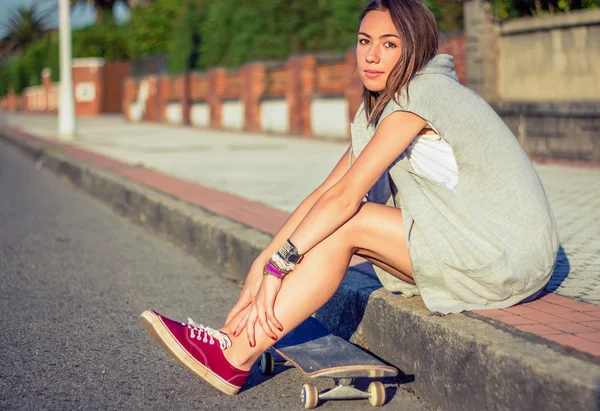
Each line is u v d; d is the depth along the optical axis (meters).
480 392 2.17
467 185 2.39
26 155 14.34
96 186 8.30
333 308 3.17
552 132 8.79
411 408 2.45
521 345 2.10
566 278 3.19
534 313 2.45
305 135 15.53
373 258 2.54
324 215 2.35
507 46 9.63
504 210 2.38
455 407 2.30
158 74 26.27
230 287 4.27
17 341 3.20
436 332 2.38
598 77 8.34
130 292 4.12
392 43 2.37
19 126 22.66
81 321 3.53
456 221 2.37
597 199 5.64
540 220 2.40
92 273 4.59
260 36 20.33
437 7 15.16
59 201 7.97
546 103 8.76
